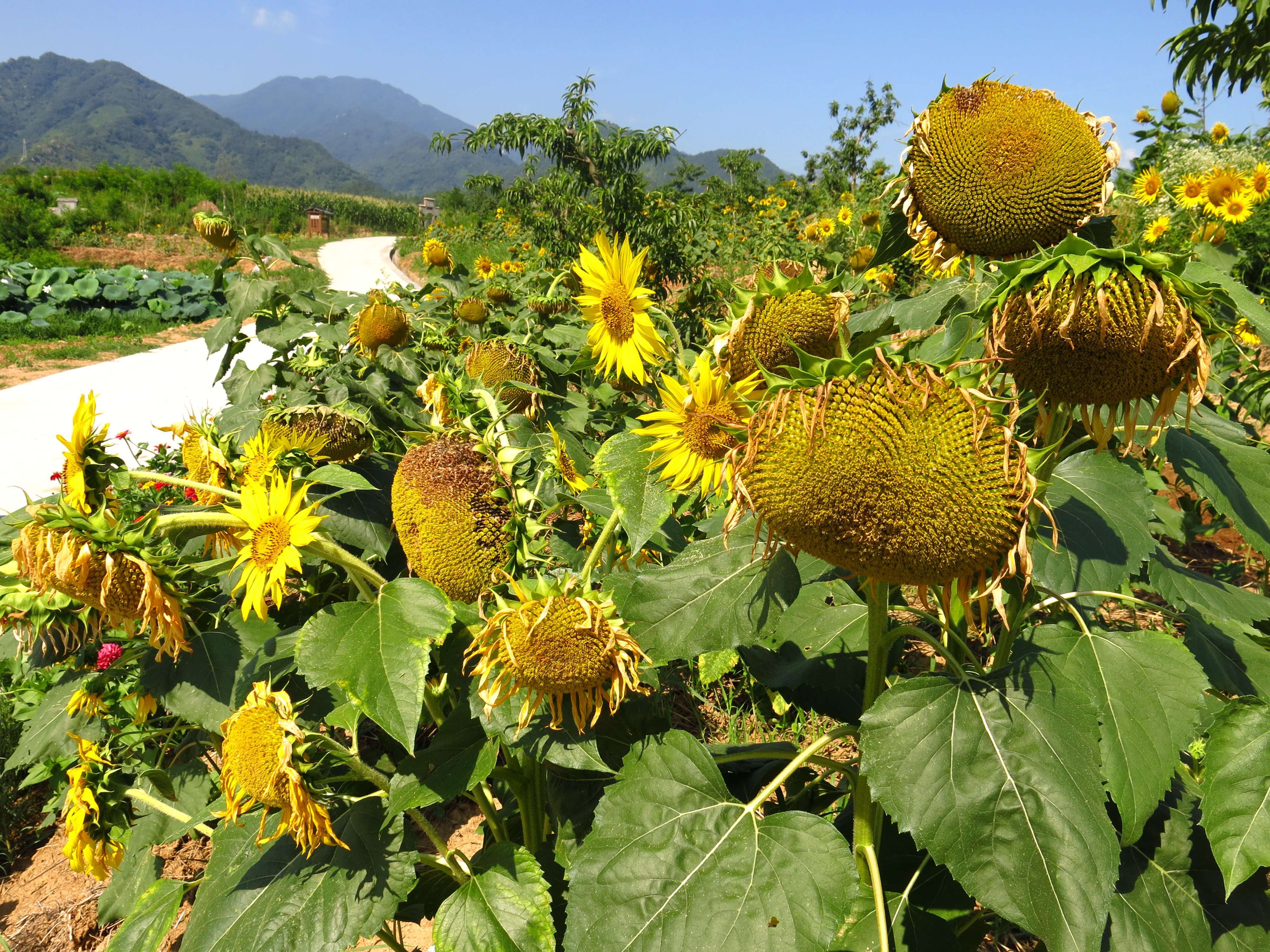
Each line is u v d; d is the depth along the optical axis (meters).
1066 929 1.25
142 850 2.65
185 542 2.09
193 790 2.64
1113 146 1.59
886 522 1.19
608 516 1.99
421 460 1.63
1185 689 1.52
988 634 1.90
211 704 2.00
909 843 1.97
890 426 1.17
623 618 1.63
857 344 1.85
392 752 3.14
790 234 12.79
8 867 3.40
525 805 1.94
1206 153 8.31
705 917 1.42
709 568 1.66
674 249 9.43
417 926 2.71
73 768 2.37
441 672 1.82
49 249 36.88
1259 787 1.49
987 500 1.15
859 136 33.16
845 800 2.26
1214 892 1.64
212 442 2.68
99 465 1.97
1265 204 6.00
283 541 1.64
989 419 1.17
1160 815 1.72
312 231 58.28
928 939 1.66
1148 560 1.84
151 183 54.72
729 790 1.97
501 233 28.33
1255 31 7.10
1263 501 1.73
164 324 21.61
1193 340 1.25
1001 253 1.68
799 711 3.35
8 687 4.01
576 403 4.27
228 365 4.11
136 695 2.41
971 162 1.58
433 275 6.44
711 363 1.81
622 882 1.48
